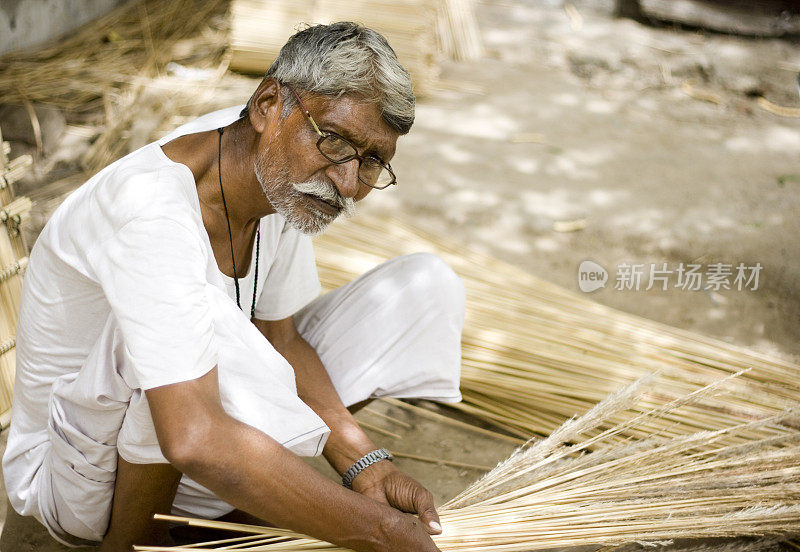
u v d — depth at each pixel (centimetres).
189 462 134
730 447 202
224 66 471
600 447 226
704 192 391
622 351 265
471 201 371
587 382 251
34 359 165
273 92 146
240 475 137
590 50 537
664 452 195
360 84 138
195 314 136
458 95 473
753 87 503
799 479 196
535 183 390
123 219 138
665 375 253
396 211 358
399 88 140
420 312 193
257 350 155
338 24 143
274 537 169
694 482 190
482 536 170
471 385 251
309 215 151
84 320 157
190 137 157
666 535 180
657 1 596
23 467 178
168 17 520
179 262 136
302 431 156
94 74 446
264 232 175
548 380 251
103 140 385
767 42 565
